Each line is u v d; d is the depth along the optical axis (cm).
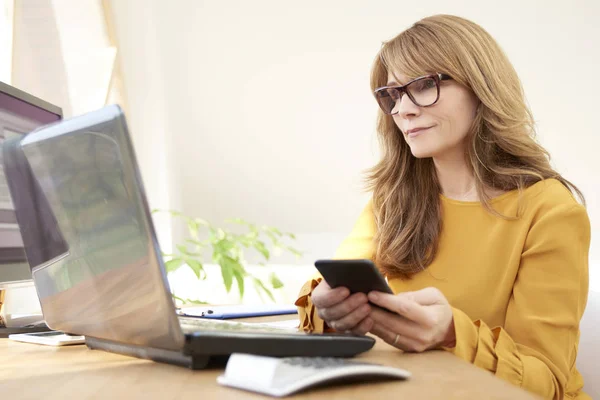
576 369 145
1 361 95
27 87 235
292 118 351
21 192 93
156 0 304
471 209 152
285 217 390
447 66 145
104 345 98
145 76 324
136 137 330
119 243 77
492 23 321
